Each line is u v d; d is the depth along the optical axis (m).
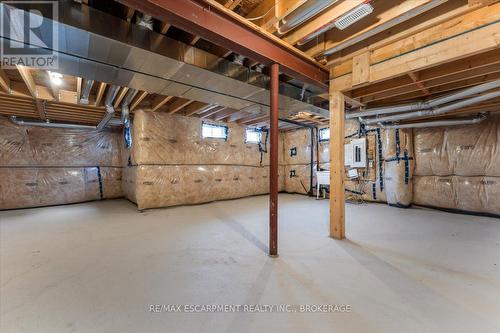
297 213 4.55
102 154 6.34
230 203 5.69
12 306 1.58
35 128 5.36
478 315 1.46
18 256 2.41
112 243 2.81
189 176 5.36
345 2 1.95
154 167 4.87
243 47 2.15
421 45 2.26
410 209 4.81
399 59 2.41
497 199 4.05
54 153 5.58
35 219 4.07
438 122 4.42
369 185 5.70
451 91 3.45
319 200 6.23
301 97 3.59
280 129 7.63
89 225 3.64
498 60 2.34
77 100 3.75
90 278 1.95
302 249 2.60
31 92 3.32
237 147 6.41
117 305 1.59
